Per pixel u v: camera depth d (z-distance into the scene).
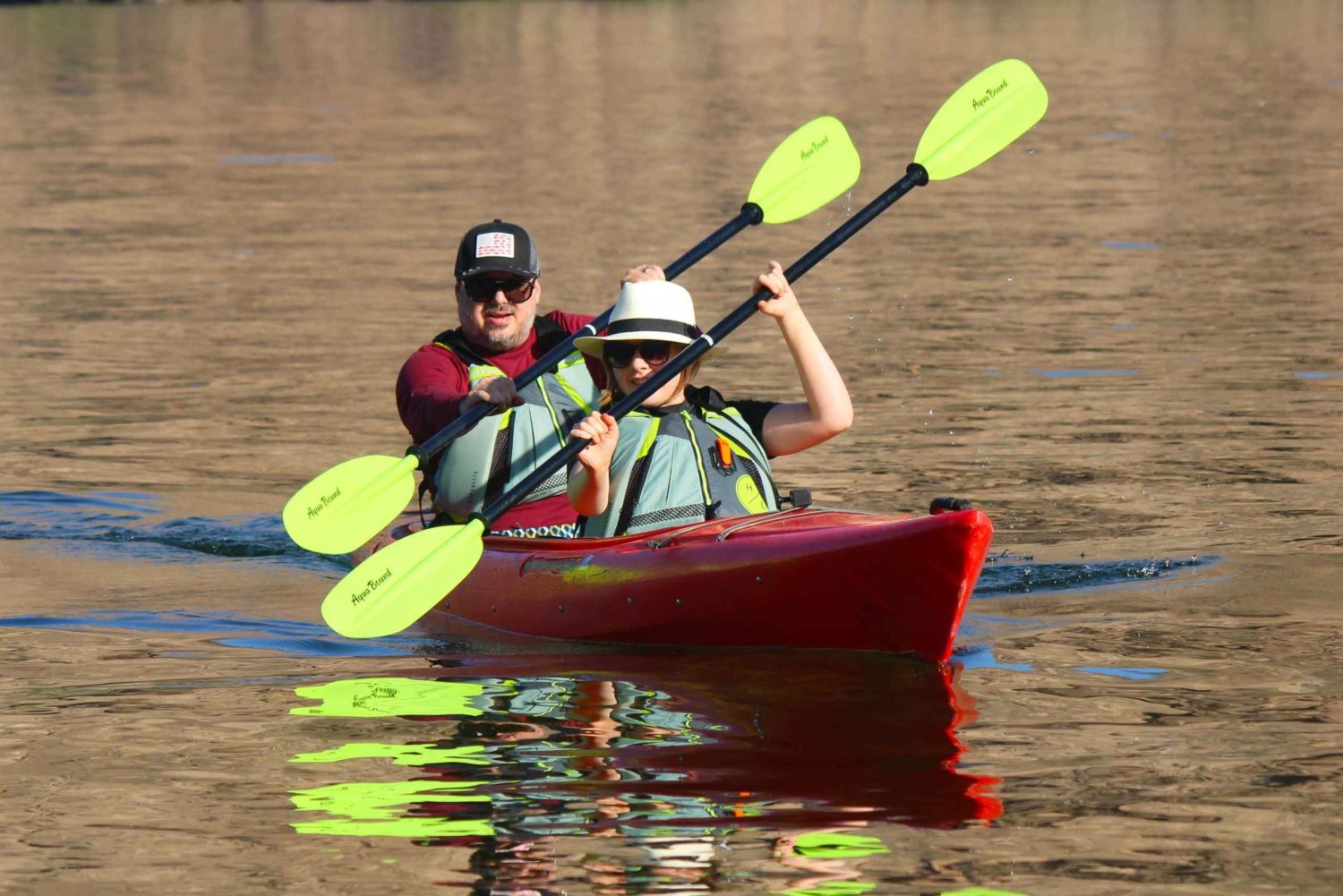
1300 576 20.34
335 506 19.92
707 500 19.94
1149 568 20.97
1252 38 126.94
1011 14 162.00
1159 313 39.03
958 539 16.61
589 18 169.38
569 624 19.22
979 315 39.53
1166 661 17.09
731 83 99.50
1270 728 14.84
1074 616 19.03
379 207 58.22
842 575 17.36
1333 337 35.94
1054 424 29.31
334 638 19.09
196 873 12.11
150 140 78.94
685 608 18.36
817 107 84.44
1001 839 12.45
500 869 12.09
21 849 12.57
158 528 24.50
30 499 26.02
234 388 33.78
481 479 21.28
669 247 48.28
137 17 175.25
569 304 40.31
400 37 146.50
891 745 14.62
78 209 59.31
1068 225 52.47
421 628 19.86
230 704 16.25
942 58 114.38
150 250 51.00
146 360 36.59
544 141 75.69
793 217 23.44
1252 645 17.58
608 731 15.20
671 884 11.80
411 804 13.38
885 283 44.09
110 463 28.28
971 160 23.36
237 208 59.00
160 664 17.81
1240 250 47.12
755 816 12.98
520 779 13.94
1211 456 26.89
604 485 19.22
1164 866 11.94
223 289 44.88
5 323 40.72
